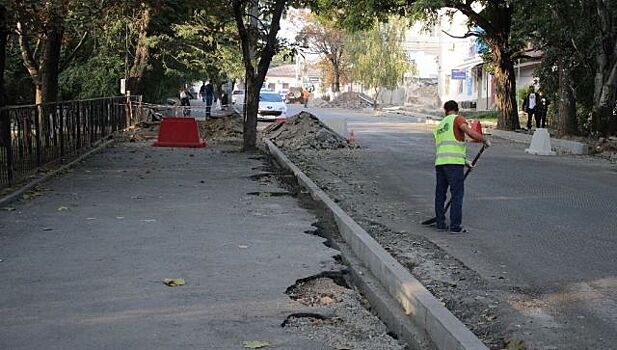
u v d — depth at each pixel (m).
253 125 20.92
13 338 5.45
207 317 6.04
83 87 34.28
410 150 22.50
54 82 22.22
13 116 12.84
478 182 14.98
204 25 25.19
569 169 17.66
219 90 49.56
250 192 13.07
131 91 33.69
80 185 13.55
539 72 31.53
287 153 20.95
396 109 63.03
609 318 6.14
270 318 6.08
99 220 10.10
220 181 14.47
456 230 9.84
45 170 15.09
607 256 8.44
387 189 13.98
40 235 9.05
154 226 9.76
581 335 5.70
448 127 9.91
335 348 5.52
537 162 19.36
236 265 7.76
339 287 7.33
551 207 11.92
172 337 5.54
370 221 10.66
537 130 22.22
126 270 7.46
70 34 23.28
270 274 7.43
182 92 44.38
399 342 5.86
